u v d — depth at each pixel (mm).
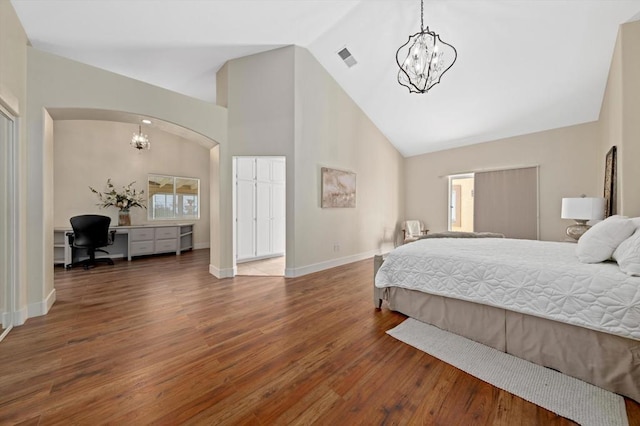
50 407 1308
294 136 3834
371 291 3213
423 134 5488
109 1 2443
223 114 3836
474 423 1219
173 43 3316
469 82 3914
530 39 3111
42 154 2445
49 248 2635
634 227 1611
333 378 1553
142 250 5168
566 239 3959
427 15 3199
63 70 2555
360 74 4344
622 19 2619
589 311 1431
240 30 3246
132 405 1327
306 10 3080
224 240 3850
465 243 2605
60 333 2094
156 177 5797
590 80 3385
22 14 2320
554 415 1260
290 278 3812
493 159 5051
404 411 1298
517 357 1744
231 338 2035
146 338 2025
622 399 1351
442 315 2160
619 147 2754
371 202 5469
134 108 2980
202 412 1287
